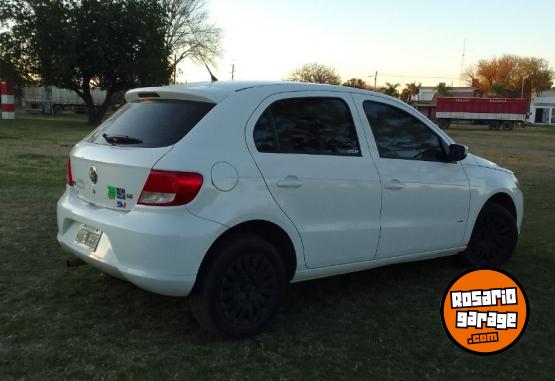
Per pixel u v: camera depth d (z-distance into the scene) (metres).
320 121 4.04
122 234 3.37
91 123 40.16
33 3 36.53
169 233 3.24
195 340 3.59
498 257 5.41
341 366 3.33
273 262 3.68
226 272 3.48
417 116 4.75
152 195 3.32
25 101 59.00
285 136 3.82
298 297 4.48
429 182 4.61
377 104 4.48
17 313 3.92
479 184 5.07
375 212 4.23
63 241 3.98
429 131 4.79
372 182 4.18
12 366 3.16
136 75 39.44
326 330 3.85
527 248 6.20
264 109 3.76
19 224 6.52
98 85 40.88
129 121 3.86
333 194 3.94
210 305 3.45
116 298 4.27
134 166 3.41
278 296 3.75
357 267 4.25
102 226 3.52
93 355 3.33
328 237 3.95
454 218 4.87
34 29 37.50
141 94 4.03
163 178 3.29
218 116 3.56
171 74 42.38
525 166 17.41
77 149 4.04
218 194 3.39
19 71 39.19
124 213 3.47
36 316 3.88
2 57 38.12
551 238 6.73
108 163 3.57
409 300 4.48
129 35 38.44
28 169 11.88
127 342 3.53
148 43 39.09
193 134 3.45
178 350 3.44
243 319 3.61
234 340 3.61
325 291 4.64
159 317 3.93
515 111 55.78
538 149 27.31
